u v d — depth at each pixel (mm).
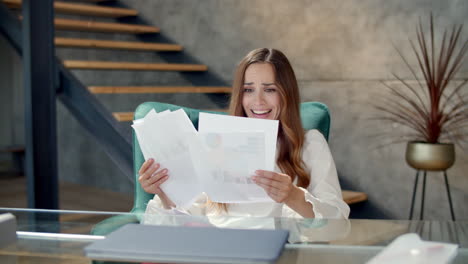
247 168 1352
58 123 5820
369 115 3564
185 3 4625
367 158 3602
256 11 4133
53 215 1247
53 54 3375
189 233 1021
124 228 1065
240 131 1337
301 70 3879
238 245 947
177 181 1426
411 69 3348
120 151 3344
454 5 3162
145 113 2014
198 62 4570
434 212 3336
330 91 3736
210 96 4441
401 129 3420
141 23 4969
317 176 1748
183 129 1378
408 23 3355
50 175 3381
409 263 879
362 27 3557
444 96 3209
